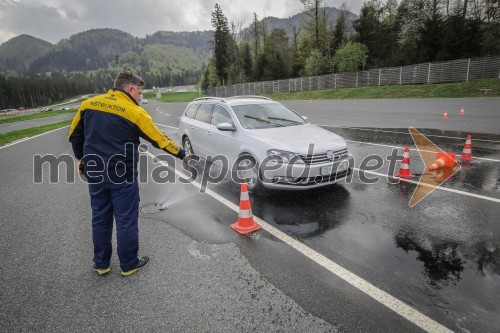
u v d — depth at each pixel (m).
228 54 68.31
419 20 36.97
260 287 2.74
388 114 15.16
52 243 3.68
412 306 2.45
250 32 65.00
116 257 3.33
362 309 2.43
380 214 4.15
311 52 43.38
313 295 2.61
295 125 5.68
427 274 2.85
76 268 3.14
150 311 2.49
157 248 3.45
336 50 39.34
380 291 2.63
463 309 2.40
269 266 3.05
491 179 5.32
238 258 3.21
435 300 2.51
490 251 3.19
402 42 36.88
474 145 7.84
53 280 2.94
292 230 3.80
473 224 3.77
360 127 11.80
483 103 16.41
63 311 2.52
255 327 2.28
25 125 23.88
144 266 3.12
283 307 2.48
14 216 4.56
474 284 2.69
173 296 2.66
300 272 2.94
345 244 3.42
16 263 3.25
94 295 2.71
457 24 26.67
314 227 3.86
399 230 3.70
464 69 24.25
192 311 2.47
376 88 29.70
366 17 37.59
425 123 11.72
